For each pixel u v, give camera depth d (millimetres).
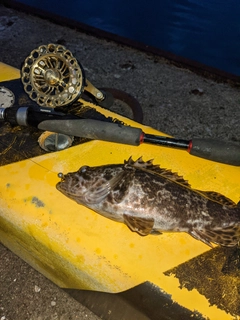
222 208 294
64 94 329
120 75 633
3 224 329
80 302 344
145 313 278
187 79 625
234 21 1021
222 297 270
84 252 290
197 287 273
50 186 324
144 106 582
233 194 322
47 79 325
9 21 746
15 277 380
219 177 333
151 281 275
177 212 285
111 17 1062
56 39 704
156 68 645
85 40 702
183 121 557
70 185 305
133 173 289
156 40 976
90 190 295
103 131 314
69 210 309
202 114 566
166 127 549
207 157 314
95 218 305
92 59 662
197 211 289
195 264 283
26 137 357
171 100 590
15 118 326
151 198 283
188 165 341
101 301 307
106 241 293
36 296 367
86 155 346
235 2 1090
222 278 278
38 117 324
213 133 541
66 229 300
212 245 292
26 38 705
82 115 376
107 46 688
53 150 347
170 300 269
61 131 323
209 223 290
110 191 289
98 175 297
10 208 315
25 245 337
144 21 1043
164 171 310
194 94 598
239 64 890
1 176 330
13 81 409
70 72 323
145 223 280
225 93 599
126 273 279
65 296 366
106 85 614
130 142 317
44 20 750
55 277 350
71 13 1075
